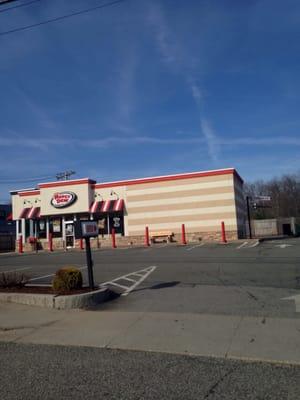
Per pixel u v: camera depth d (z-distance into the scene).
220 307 9.15
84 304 9.58
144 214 31.41
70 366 5.98
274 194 74.75
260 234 50.88
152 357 6.28
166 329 7.69
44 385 5.28
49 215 33.81
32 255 26.42
